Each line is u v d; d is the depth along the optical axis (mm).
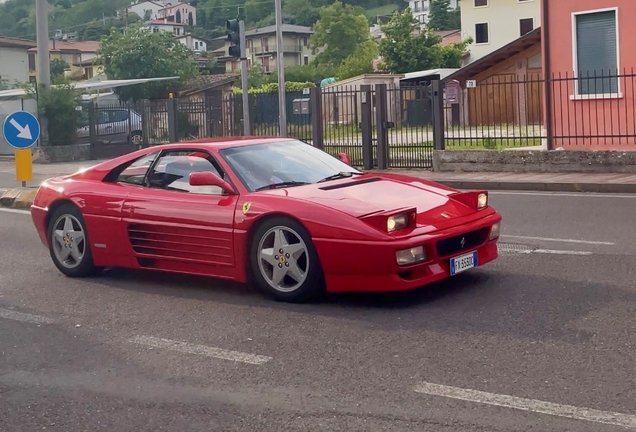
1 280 8289
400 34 59562
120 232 7773
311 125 20547
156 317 6707
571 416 4320
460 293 6938
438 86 18422
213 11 136500
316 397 4789
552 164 16672
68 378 5336
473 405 4535
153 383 5176
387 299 6848
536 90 20062
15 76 68938
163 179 7719
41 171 23484
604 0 17938
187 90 52062
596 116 17750
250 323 6379
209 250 7199
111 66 51000
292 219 6699
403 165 19344
